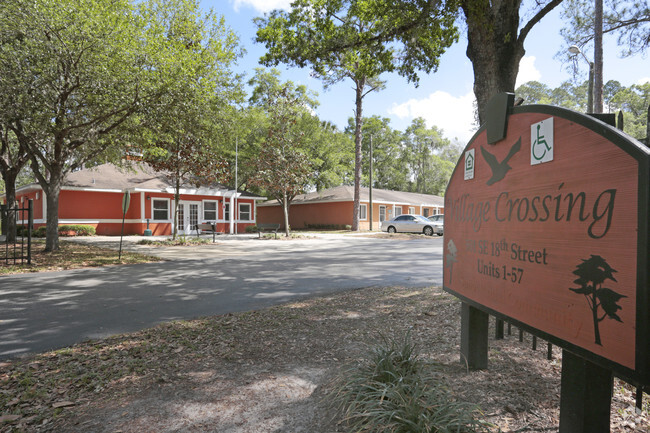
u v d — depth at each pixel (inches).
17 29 408.5
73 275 364.8
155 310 231.0
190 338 173.6
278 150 939.3
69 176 1005.8
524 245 87.7
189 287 303.3
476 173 111.2
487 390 110.3
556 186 77.4
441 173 2427.4
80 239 812.6
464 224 119.1
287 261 469.4
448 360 133.7
